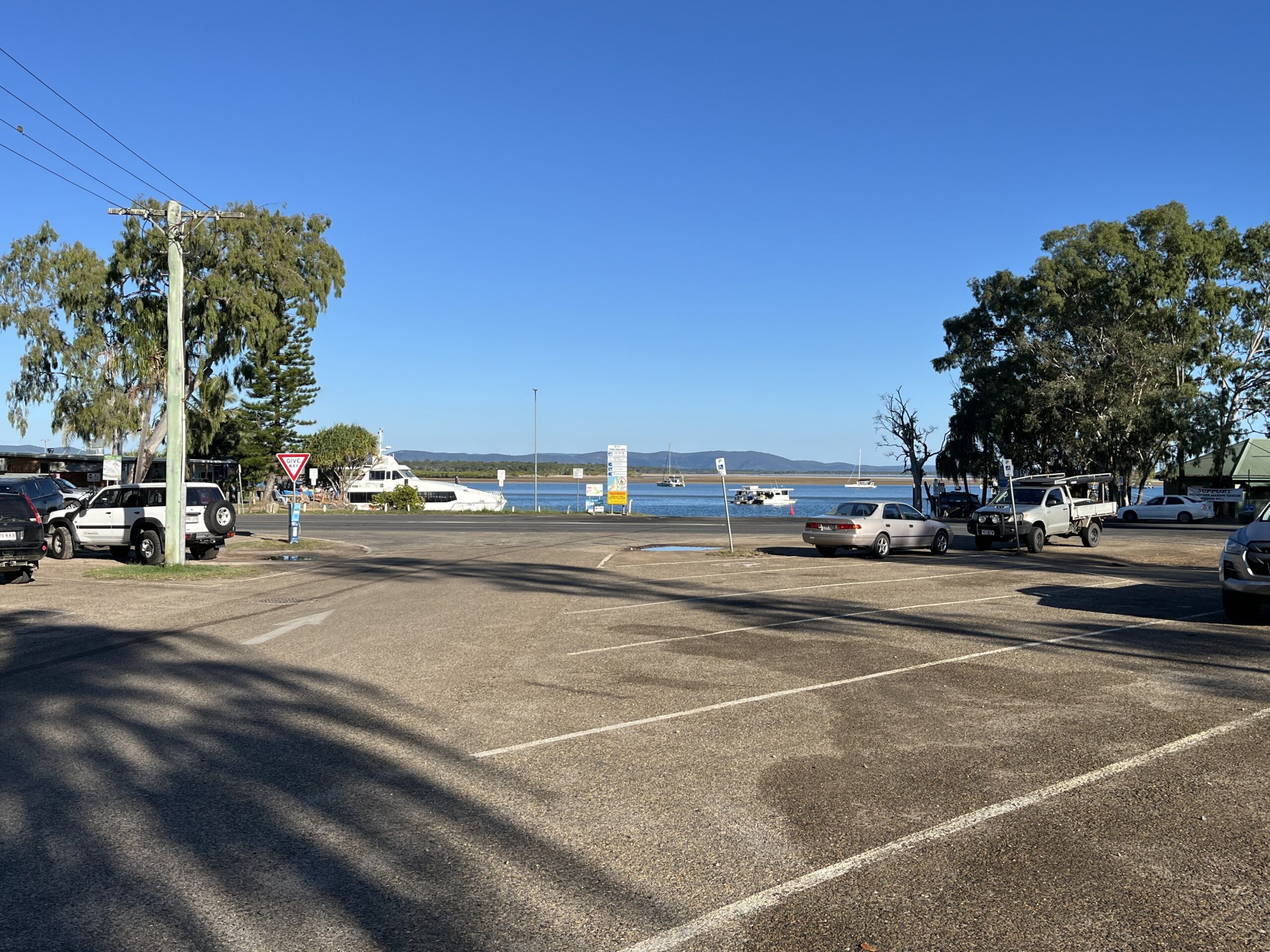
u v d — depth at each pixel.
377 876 4.75
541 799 5.94
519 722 7.86
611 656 10.91
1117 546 30.69
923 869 4.82
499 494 71.88
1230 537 13.62
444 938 4.09
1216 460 63.97
